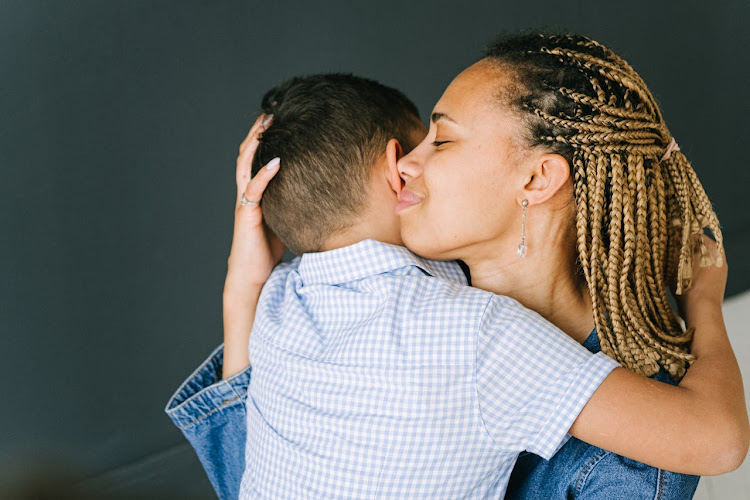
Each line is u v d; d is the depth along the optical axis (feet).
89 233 6.70
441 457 2.99
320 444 3.13
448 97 3.24
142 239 6.98
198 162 7.33
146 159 7.04
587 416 2.87
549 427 2.88
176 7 7.23
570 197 3.22
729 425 2.85
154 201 7.06
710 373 3.07
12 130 6.36
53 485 2.82
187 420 3.92
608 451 3.20
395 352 2.99
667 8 10.21
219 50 7.47
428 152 3.26
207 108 7.39
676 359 3.31
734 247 9.68
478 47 9.12
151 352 6.98
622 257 3.24
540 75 3.12
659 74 10.11
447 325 2.96
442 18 8.86
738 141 10.52
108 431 6.68
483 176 3.15
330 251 3.34
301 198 3.50
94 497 6.38
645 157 3.27
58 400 6.49
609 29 9.89
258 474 3.37
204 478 6.92
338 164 3.43
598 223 3.15
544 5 9.55
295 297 3.45
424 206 3.26
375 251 3.26
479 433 2.97
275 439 3.28
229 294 3.94
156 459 6.79
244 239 3.81
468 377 2.93
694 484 3.35
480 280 3.42
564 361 2.92
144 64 7.06
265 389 3.39
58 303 6.54
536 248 3.29
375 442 3.01
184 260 7.19
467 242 3.24
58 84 6.59
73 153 6.65
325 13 8.10
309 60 8.05
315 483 3.13
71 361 6.57
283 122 3.57
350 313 3.24
